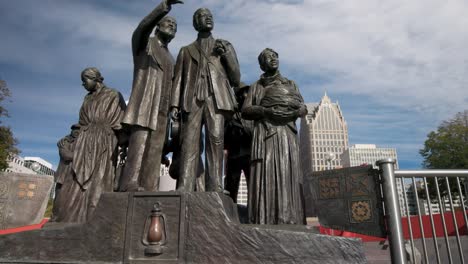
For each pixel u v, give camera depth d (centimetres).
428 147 3469
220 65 538
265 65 547
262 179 491
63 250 433
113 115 607
